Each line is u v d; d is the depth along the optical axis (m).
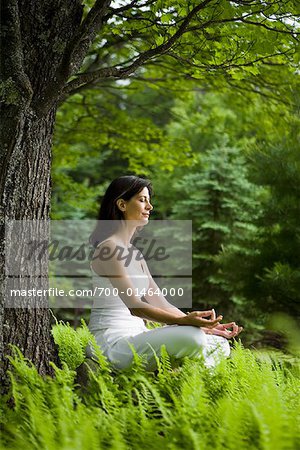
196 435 2.79
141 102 20.62
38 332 4.48
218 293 13.39
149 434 2.98
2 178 4.10
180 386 3.79
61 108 11.88
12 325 4.33
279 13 5.43
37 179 4.50
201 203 14.41
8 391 4.09
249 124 11.16
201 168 17.81
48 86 4.28
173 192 18.14
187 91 11.14
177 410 3.42
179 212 15.18
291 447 2.65
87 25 4.11
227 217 14.46
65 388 3.52
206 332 4.80
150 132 11.88
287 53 6.00
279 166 9.32
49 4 4.52
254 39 5.48
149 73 10.83
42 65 4.43
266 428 2.72
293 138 9.39
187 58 5.55
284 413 3.10
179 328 4.34
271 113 9.90
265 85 9.55
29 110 4.29
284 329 5.40
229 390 3.73
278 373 4.47
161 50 4.61
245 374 4.13
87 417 3.18
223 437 2.86
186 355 4.30
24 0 4.46
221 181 14.59
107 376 3.86
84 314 16.44
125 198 4.91
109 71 4.54
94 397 3.66
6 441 3.17
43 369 4.50
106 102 12.15
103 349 4.57
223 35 5.56
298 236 9.02
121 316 4.73
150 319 4.51
